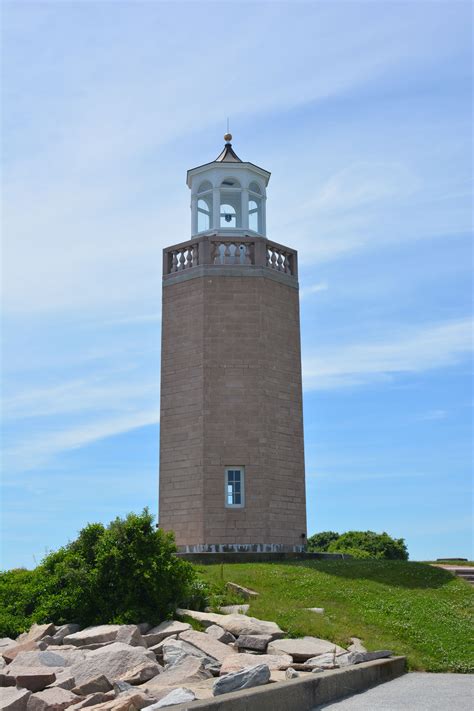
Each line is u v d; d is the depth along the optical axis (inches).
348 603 805.2
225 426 1164.5
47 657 571.2
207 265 1220.5
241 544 1126.4
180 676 528.1
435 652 690.8
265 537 1131.9
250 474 1151.6
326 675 523.5
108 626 665.6
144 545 737.0
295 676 529.0
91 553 764.6
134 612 695.7
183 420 1186.6
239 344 1196.5
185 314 1224.2
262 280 1224.8
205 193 1318.9
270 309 1229.1
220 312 1206.3
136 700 444.5
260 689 449.4
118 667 539.5
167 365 1226.0
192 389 1187.3
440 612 786.2
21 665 562.3
